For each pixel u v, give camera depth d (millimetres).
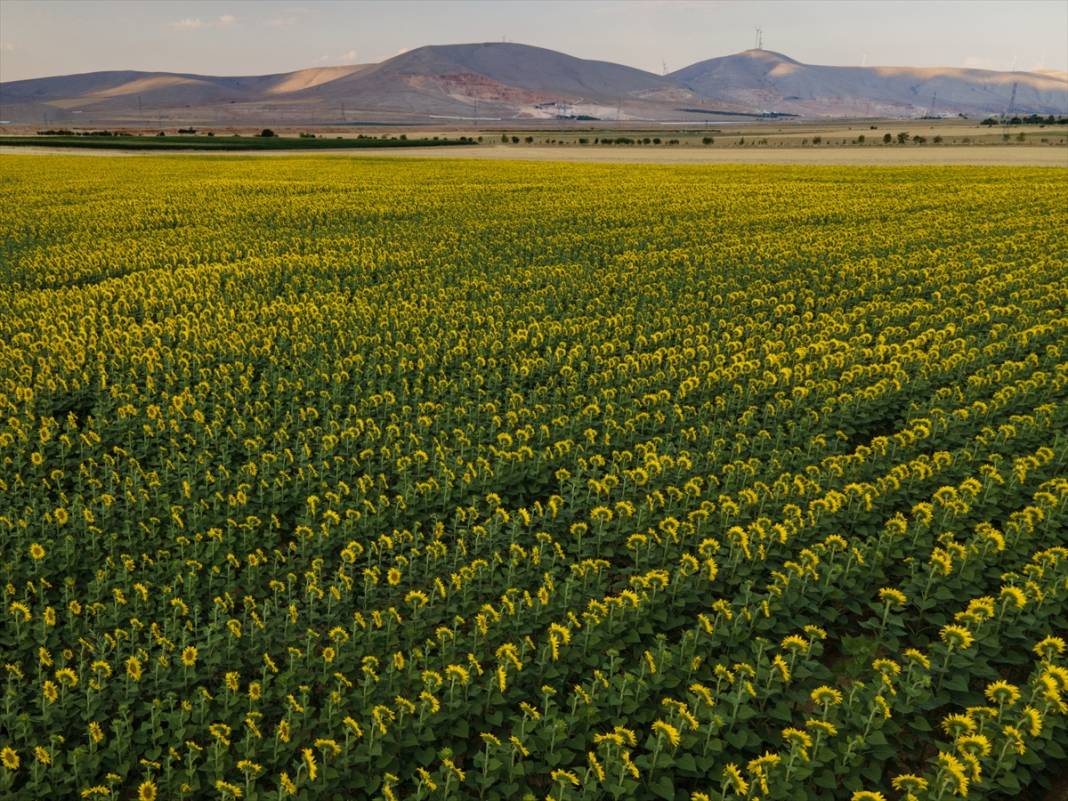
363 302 23859
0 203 43500
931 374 16938
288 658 9141
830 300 23203
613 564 11109
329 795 7270
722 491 12633
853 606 9289
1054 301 21859
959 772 6336
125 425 15047
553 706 8125
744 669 7645
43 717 7844
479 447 14117
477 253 31562
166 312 23344
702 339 19922
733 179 56188
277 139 117625
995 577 9656
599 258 30531
